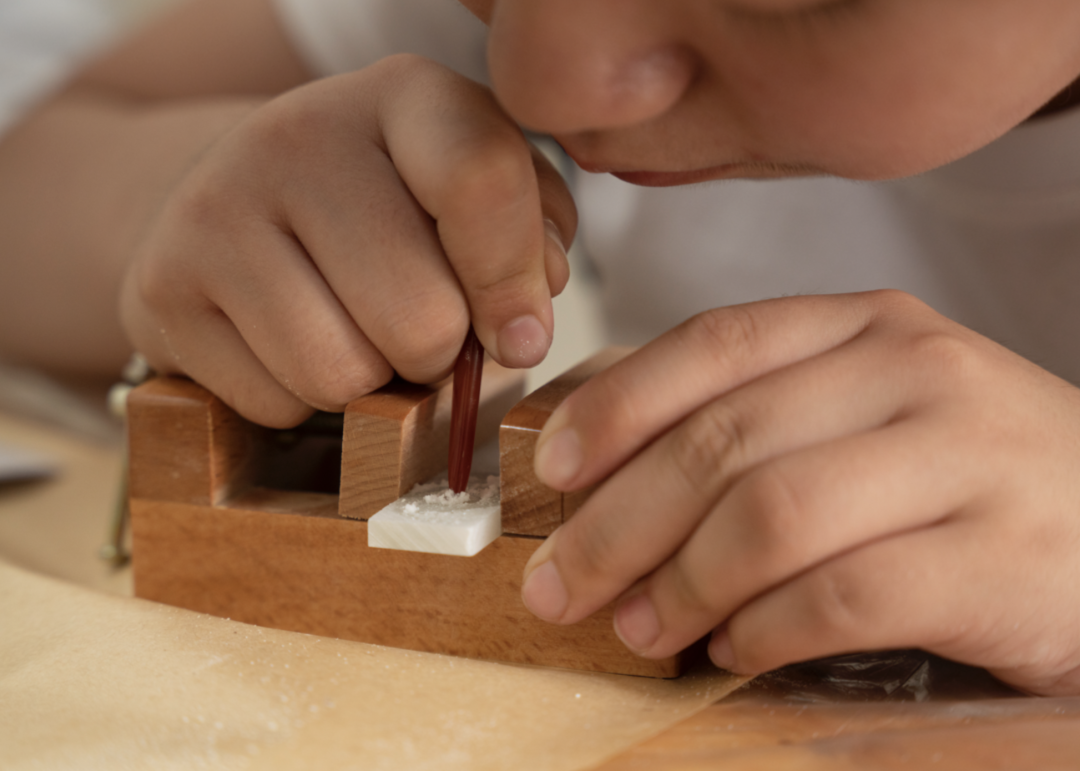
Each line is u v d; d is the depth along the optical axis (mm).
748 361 375
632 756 343
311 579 405
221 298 411
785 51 354
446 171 387
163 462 413
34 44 704
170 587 417
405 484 399
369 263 398
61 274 686
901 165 382
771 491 357
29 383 686
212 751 354
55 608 405
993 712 360
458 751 353
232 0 807
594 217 714
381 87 419
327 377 403
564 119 361
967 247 563
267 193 413
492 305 395
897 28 353
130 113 771
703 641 394
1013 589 363
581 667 387
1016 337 562
